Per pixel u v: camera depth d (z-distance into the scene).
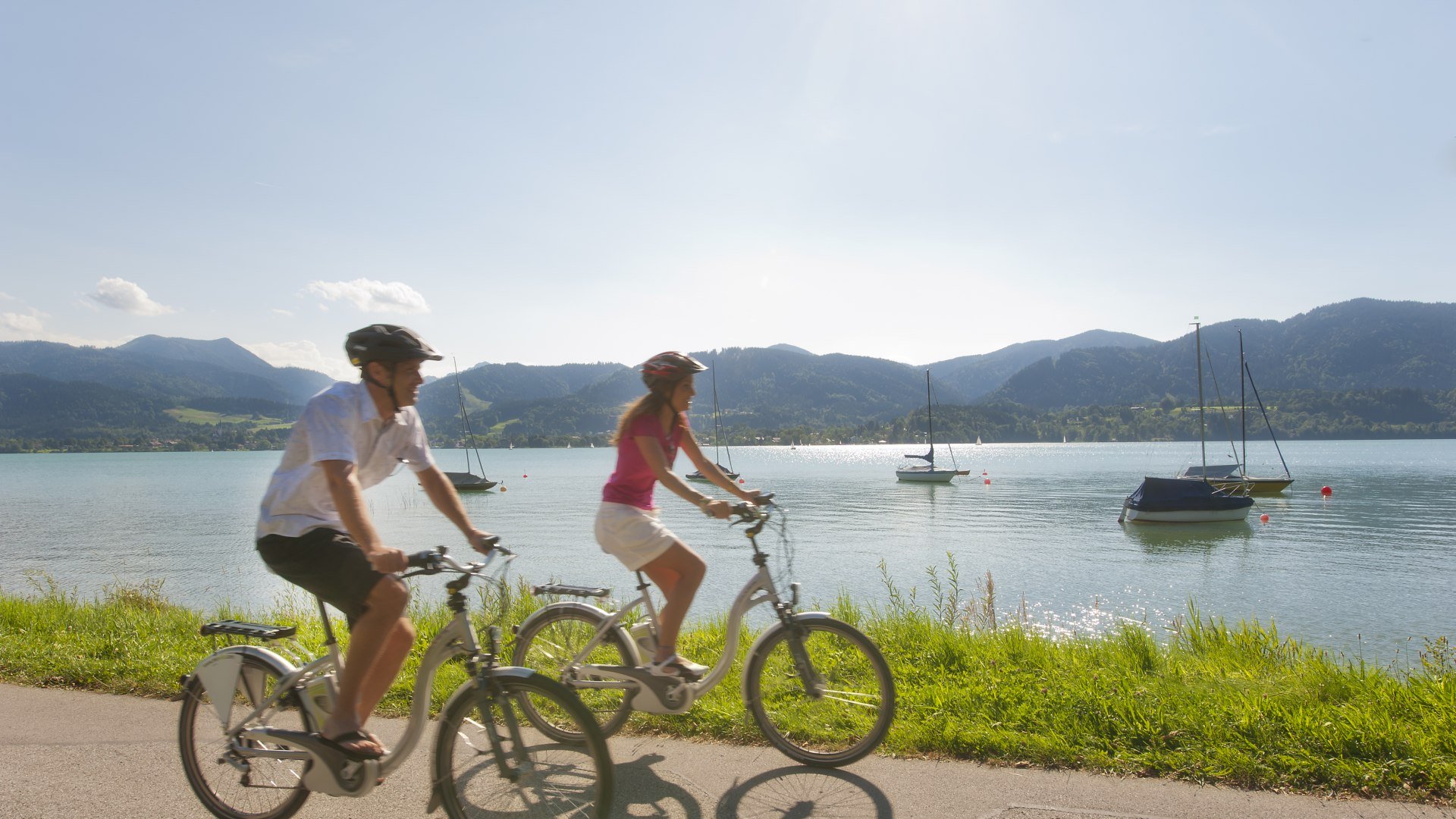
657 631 3.92
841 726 3.83
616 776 3.57
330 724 2.96
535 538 31.94
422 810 3.26
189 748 3.32
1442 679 4.55
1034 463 119.25
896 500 53.38
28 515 44.06
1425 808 3.07
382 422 3.13
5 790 3.47
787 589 4.01
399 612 2.98
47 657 5.41
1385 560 25.22
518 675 2.91
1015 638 6.00
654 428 3.77
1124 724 3.80
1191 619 7.94
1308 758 3.40
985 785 3.39
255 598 17.59
